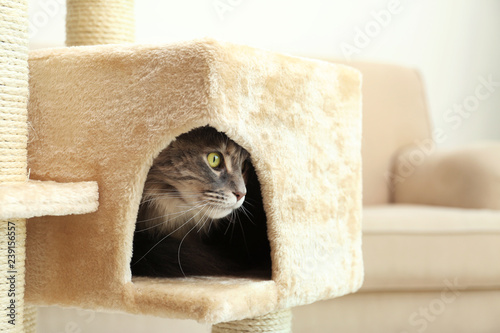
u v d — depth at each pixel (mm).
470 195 2629
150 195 1443
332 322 2227
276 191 1225
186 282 1222
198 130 1383
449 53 3840
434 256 2264
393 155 3066
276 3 3143
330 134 1402
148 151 1133
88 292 1209
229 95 1096
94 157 1204
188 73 1078
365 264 2191
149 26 2834
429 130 3195
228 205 1389
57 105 1254
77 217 1221
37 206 1046
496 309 2414
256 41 3104
